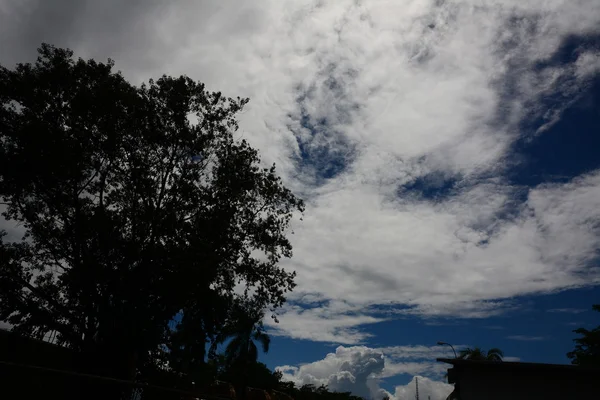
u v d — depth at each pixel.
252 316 27.00
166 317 23.91
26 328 21.66
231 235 26.41
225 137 27.69
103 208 25.09
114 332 22.61
